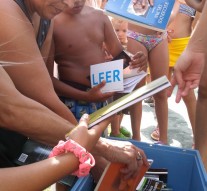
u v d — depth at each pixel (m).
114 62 1.53
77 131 0.83
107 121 0.89
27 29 1.03
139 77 1.61
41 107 0.93
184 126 2.84
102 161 1.17
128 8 1.47
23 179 0.69
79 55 1.69
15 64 0.94
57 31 1.65
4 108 0.89
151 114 3.06
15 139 1.11
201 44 1.41
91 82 1.59
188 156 1.37
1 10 0.98
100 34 1.78
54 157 0.75
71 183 1.24
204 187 1.13
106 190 1.06
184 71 1.42
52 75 1.65
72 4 1.09
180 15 2.83
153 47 2.30
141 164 1.09
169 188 1.38
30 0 1.09
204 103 1.72
